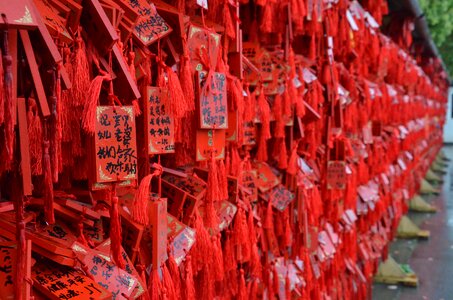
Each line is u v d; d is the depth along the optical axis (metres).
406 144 5.03
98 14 0.80
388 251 4.38
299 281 1.98
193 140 1.15
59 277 0.81
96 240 0.96
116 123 0.84
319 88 2.07
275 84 1.70
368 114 2.94
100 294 0.80
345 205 2.72
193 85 1.12
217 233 1.29
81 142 0.88
